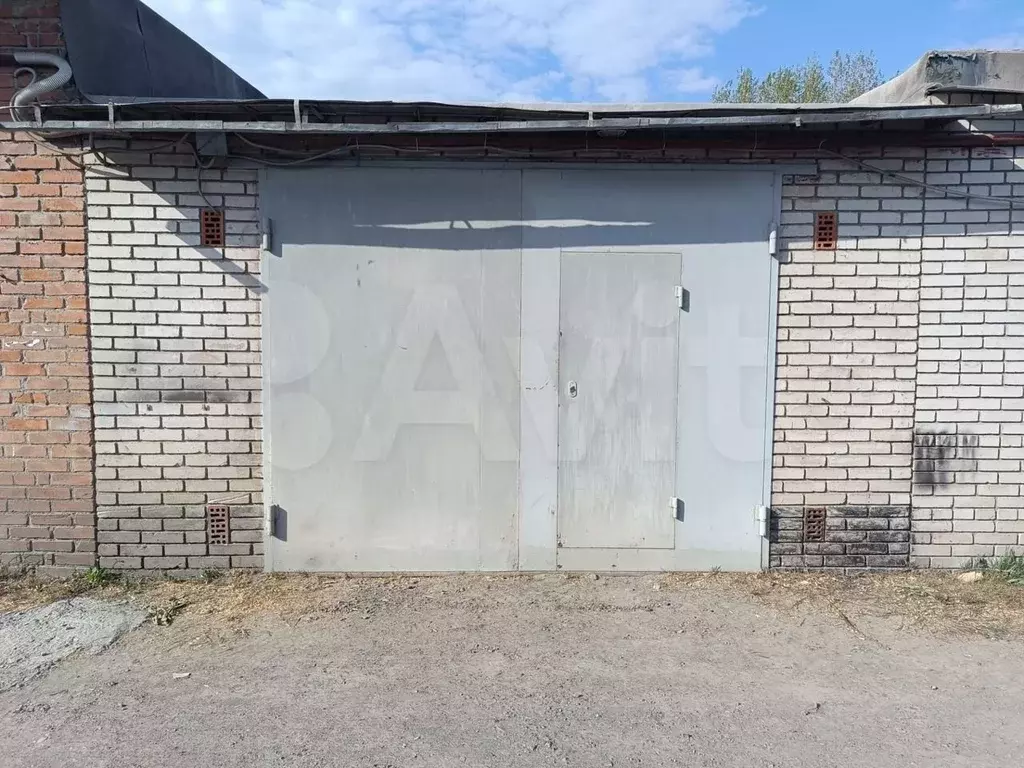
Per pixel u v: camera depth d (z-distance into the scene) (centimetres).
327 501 489
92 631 409
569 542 495
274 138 465
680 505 495
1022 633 412
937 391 491
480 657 384
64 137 459
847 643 401
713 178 481
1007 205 479
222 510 486
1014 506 496
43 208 464
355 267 479
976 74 463
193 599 452
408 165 475
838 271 485
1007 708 337
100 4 463
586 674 367
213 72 603
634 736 313
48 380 474
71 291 469
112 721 323
